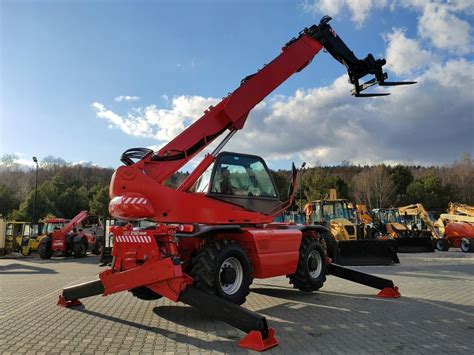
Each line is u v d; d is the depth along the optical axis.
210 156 7.19
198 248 6.59
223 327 5.85
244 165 7.64
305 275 8.31
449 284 9.97
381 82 8.78
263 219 7.61
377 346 4.91
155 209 6.42
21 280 12.09
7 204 50.97
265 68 8.02
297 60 8.36
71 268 16.41
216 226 6.39
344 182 55.00
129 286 6.12
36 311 7.03
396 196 55.38
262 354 4.62
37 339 5.29
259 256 6.84
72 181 69.50
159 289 5.81
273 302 7.67
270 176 8.03
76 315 6.68
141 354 4.65
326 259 8.98
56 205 52.66
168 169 6.84
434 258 17.55
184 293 5.54
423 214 25.64
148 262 5.89
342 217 21.47
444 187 56.53
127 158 6.68
